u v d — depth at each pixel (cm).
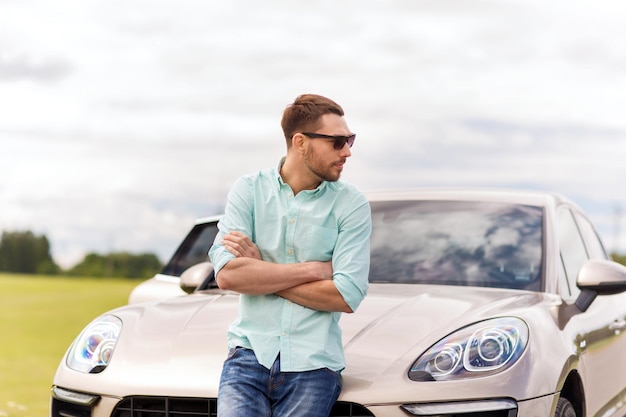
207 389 349
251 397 327
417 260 454
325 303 325
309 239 332
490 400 339
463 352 350
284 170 340
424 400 337
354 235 332
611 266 433
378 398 337
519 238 457
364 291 329
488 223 468
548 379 357
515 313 379
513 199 488
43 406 730
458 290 424
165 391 355
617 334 482
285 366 327
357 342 361
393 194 509
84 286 3309
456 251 455
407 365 347
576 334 407
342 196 336
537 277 436
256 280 327
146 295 539
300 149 331
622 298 525
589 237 534
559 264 449
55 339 1348
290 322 329
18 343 1278
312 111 330
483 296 409
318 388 326
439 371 345
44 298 2378
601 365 448
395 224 479
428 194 504
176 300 436
